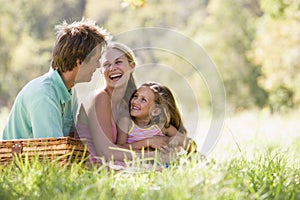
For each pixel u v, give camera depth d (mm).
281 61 33719
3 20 56875
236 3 53469
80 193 4195
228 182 4434
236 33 52250
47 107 5605
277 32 32750
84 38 5789
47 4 59781
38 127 5582
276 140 9477
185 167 4824
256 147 8188
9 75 55719
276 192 4535
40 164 4891
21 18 59094
